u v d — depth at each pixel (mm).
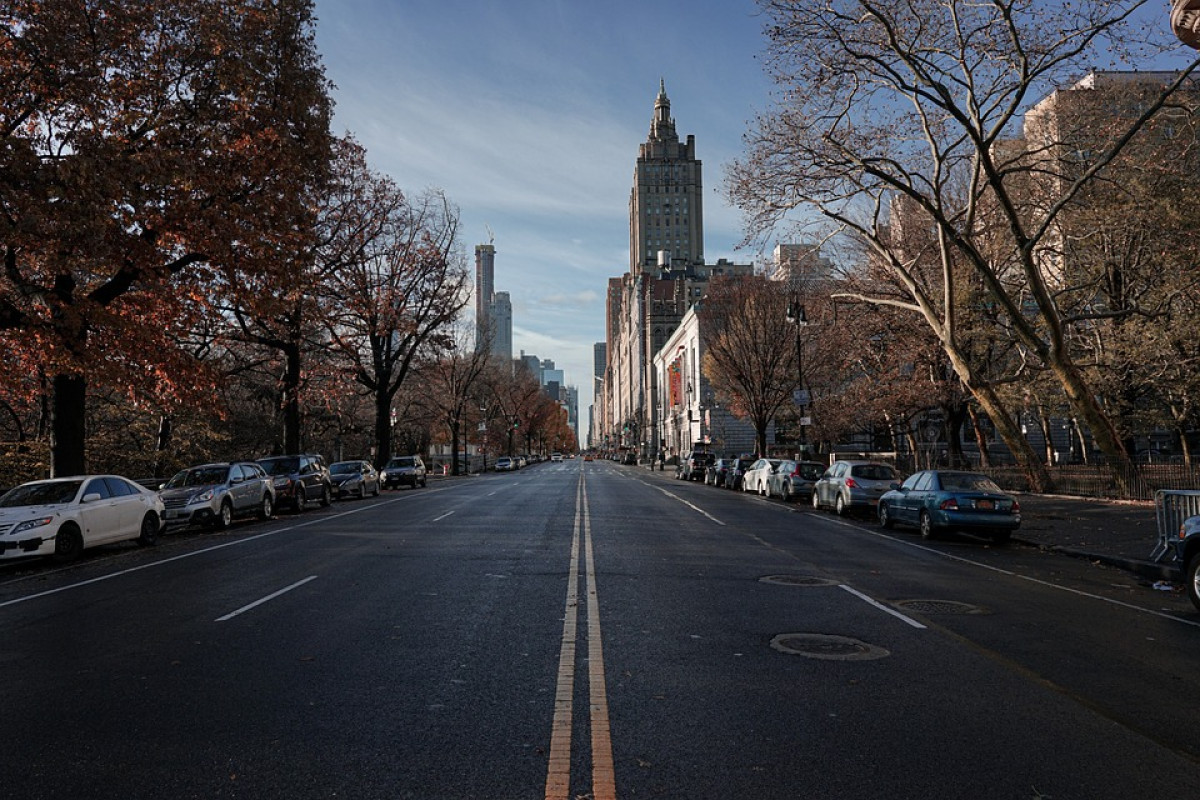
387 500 32156
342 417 56406
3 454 26281
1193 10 12281
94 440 31906
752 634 7969
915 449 41375
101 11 17031
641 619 8672
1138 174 24062
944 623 8586
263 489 22766
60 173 14531
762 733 5172
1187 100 23281
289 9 20625
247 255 19906
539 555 13984
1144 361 26609
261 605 9609
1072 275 29016
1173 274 24922
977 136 21766
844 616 8891
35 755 4859
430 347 46625
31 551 13656
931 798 4207
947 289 25719
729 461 43781
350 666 6812
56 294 17344
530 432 129500
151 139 18281
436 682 6324
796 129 23766
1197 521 9570
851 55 21844
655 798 4195
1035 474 26953
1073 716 5535
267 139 19422
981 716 5523
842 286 35406
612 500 30062
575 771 4559
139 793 4305
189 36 18453
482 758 4758
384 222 35656
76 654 7387
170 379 20094
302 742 5035
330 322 32875
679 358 96875
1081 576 12398
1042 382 32062
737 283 44156
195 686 6270
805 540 16797
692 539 16609
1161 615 9258
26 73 16203
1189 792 4293
